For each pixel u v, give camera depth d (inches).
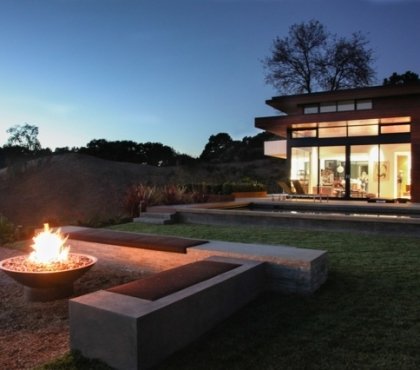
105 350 108.0
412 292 166.9
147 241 219.5
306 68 1117.7
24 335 136.4
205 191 609.3
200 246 202.8
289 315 143.6
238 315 144.2
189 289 126.6
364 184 586.6
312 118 581.9
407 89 562.9
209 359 111.0
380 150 575.8
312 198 590.9
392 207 430.3
